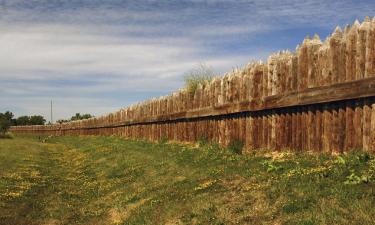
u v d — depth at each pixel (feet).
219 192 37.91
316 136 40.29
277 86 46.47
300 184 32.45
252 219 29.91
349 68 35.68
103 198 52.03
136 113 112.57
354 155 34.24
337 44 37.32
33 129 282.97
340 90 35.99
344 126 36.76
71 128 217.36
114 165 72.33
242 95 54.24
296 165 38.52
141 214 39.63
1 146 112.47
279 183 34.14
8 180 63.77
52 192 59.16
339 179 31.35
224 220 31.27
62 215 47.19
